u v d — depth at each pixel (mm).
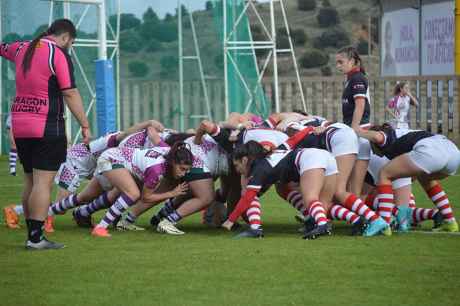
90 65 62250
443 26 68438
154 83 67188
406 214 26281
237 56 67125
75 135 60375
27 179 24094
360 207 25344
